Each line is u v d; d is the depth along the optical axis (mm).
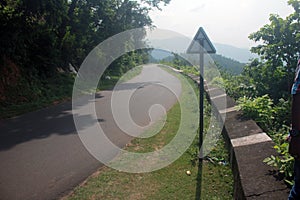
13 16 11094
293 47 8391
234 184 3623
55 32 15312
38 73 13555
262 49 8867
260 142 3982
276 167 3070
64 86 13984
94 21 20812
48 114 8688
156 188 3785
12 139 5957
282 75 8266
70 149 5328
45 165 4551
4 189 3738
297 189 2002
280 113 6086
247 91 8891
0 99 9906
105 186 3842
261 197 2566
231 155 4332
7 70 11047
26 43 13125
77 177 4113
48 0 11586
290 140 1864
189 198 3521
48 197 3549
